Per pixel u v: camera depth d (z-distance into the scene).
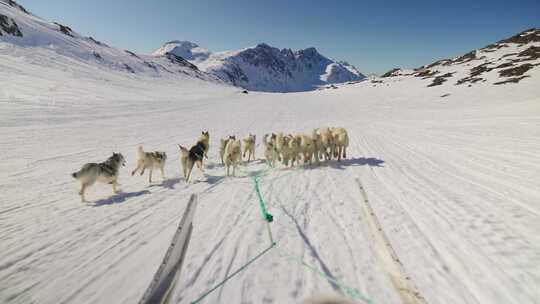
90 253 3.43
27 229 4.01
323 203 5.11
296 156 8.24
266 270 3.07
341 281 2.88
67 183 6.20
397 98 42.47
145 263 3.24
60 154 8.60
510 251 3.32
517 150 8.93
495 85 37.12
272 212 4.68
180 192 5.89
